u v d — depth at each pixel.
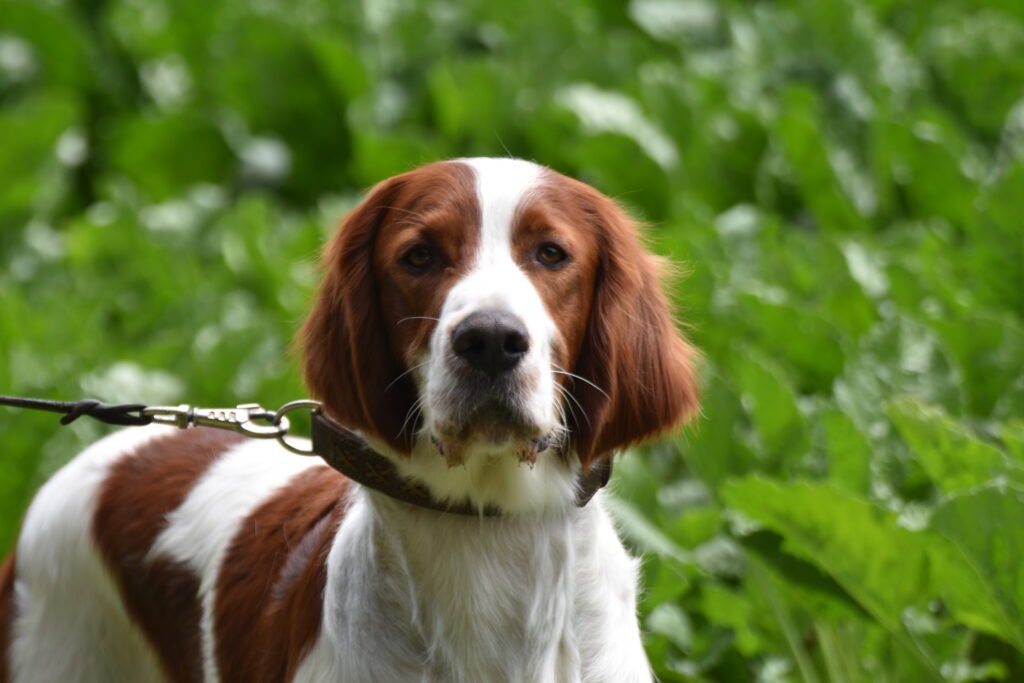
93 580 7.23
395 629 6.09
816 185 14.34
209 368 10.90
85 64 18.00
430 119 16.92
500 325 5.50
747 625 8.71
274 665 6.38
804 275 12.14
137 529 7.12
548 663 6.15
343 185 17.08
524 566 6.11
